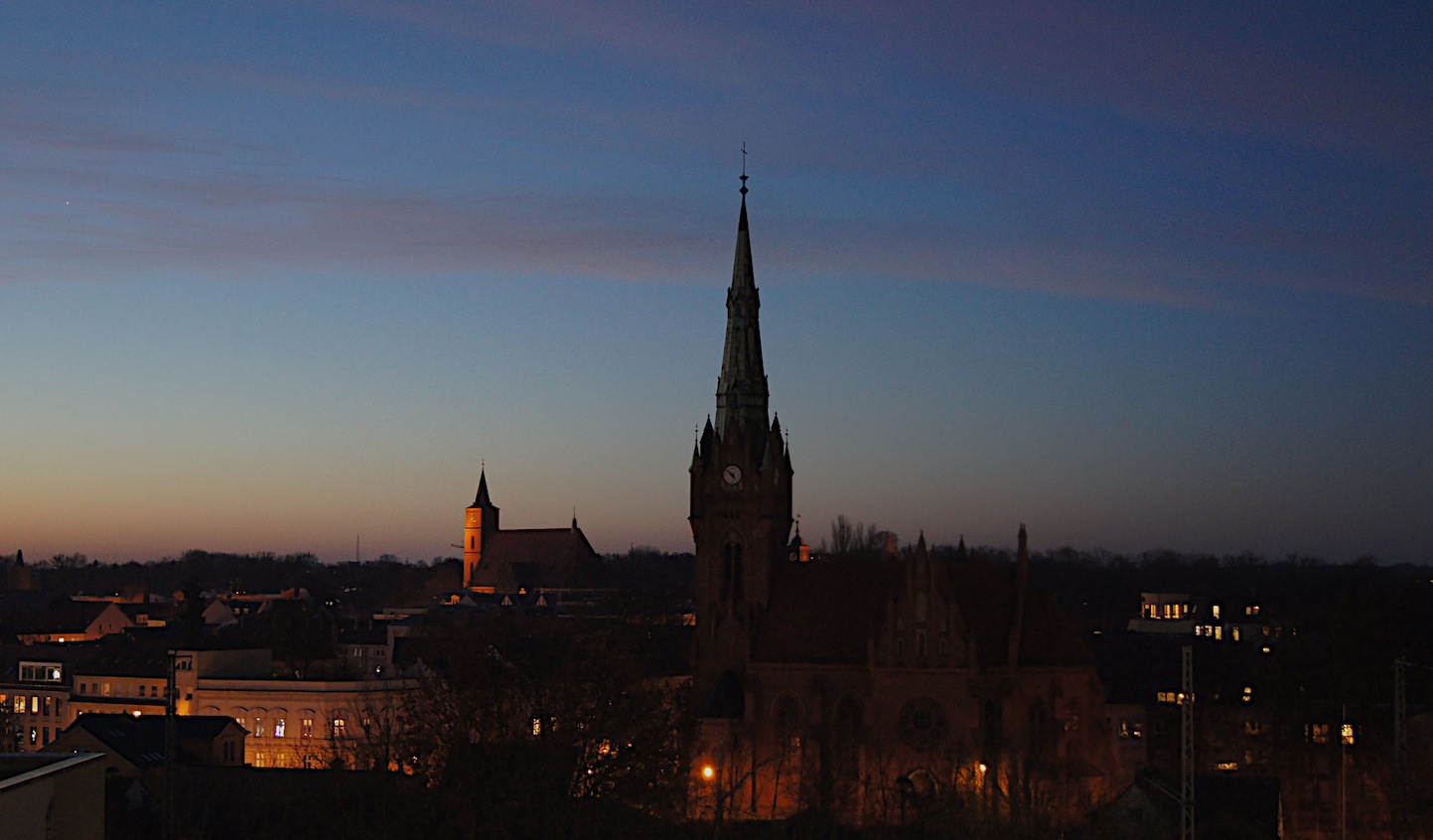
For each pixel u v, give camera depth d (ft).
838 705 507.71
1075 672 511.81
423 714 339.57
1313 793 532.73
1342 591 581.12
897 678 499.51
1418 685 545.03
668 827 343.05
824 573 526.57
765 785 501.97
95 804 237.86
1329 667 542.57
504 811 307.78
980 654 503.20
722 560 526.98
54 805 228.84
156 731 494.59
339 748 517.96
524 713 329.72
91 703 639.35
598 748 326.85
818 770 500.33
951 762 483.92
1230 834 413.59
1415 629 553.23
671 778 342.03
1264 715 562.66
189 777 419.74
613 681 333.01
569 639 395.75
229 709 613.11
